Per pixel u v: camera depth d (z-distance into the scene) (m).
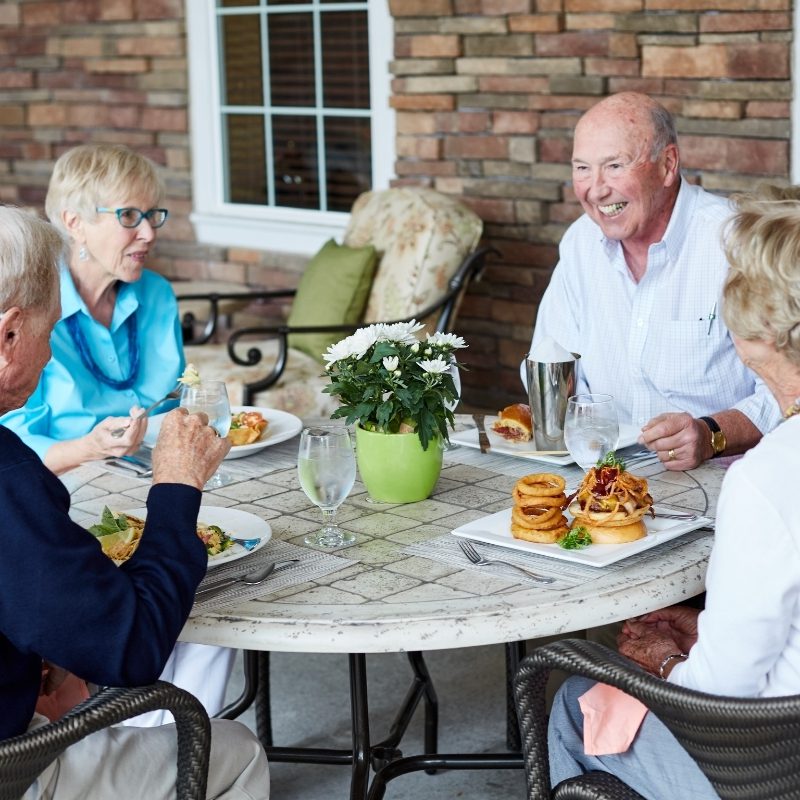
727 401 2.58
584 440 1.86
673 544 1.71
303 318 4.21
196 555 1.47
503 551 1.70
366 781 2.08
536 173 4.41
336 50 5.05
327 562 1.68
